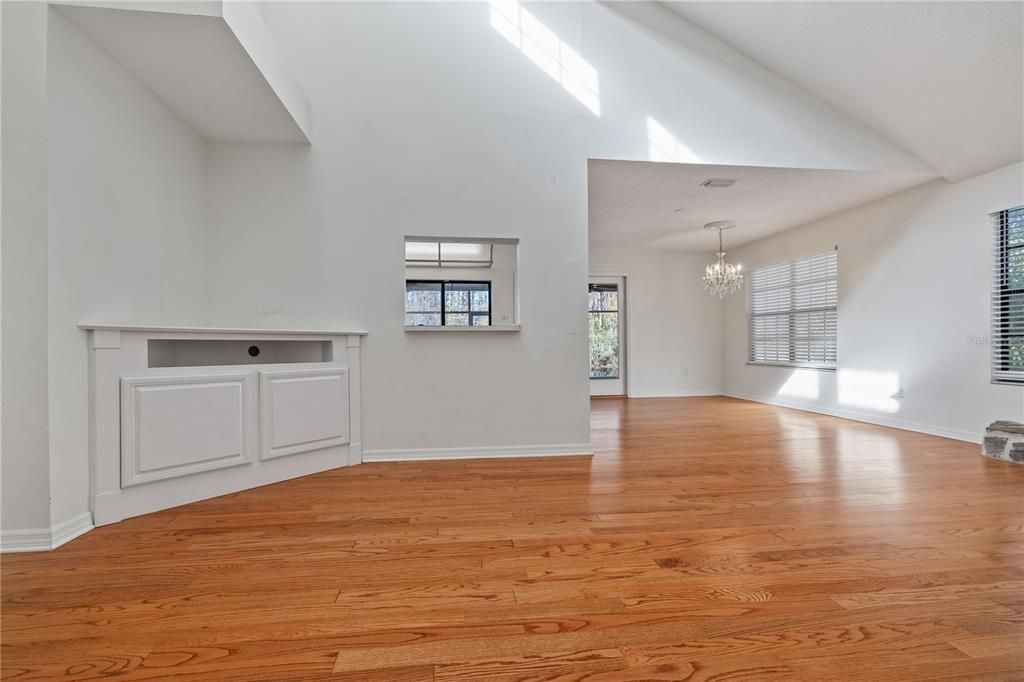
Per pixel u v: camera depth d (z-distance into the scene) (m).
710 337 8.41
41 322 2.06
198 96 2.88
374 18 3.62
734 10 3.69
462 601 1.56
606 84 3.84
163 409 2.50
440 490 2.83
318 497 2.70
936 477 3.05
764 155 4.02
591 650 1.30
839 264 5.70
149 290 2.82
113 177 2.52
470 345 3.67
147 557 1.92
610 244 7.70
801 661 1.25
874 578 1.71
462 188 3.67
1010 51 3.06
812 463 3.45
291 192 3.50
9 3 2.08
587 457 3.68
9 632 1.40
